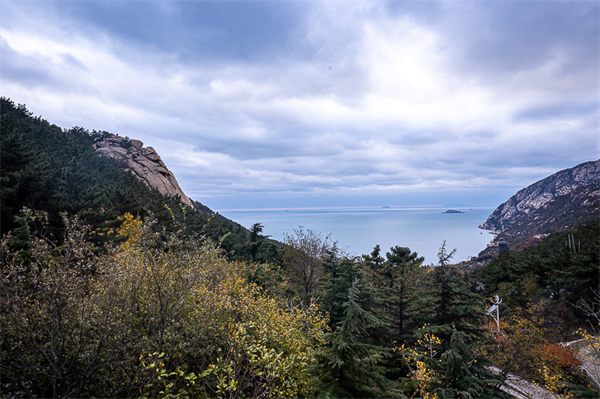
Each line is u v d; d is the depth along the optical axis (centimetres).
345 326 895
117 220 2100
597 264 2916
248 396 548
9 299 471
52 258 516
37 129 4491
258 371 502
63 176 2198
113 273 550
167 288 564
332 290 1470
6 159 1678
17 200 1627
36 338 507
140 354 499
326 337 900
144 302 559
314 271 2439
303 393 698
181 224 666
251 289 881
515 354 1847
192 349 547
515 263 4653
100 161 4384
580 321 2944
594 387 1598
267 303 817
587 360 1944
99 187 2466
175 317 571
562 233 6562
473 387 1016
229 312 663
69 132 6806
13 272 480
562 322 3050
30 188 1680
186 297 578
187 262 612
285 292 1488
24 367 474
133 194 3197
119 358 498
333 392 794
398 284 1591
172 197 5369
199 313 586
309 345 892
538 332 2066
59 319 488
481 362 1227
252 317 697
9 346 477
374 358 916
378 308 1659
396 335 1473
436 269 1489
